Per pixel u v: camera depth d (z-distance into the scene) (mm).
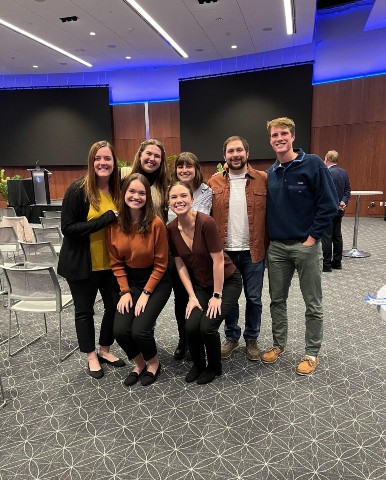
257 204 2529
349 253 5852
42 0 6773
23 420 2143
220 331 3271
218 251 2354
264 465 1788
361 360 2709
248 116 10641
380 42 9070
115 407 2252
